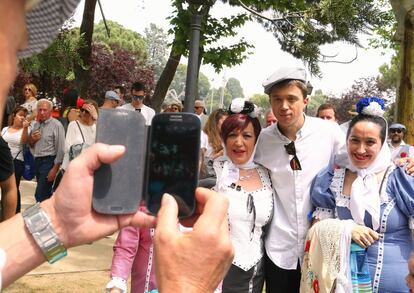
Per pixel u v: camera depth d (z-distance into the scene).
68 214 1.13
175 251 0.94
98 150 1.10
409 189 2.87
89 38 11.79
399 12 6.11
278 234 3.23
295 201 3.22
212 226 0.95
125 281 2.74
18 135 7.38
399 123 6.14
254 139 3.27
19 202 7.36
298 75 3.17
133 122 1.16
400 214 2.89
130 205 1.14
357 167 3.00
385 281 2.83
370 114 2.98
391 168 2.97
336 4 5.87
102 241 6.54
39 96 14.74
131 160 1.15
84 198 1.12
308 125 3.28
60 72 6.75
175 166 1.14
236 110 3.27
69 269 5.32
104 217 1.15
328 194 3.10
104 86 23.39
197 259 0.93
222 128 3.31
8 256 1.10
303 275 2.99
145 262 2.84
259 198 3.20
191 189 1.12
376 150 2.94
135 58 28.42
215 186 3.21
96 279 5.06
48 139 7.28
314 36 6.36
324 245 2.87
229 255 0.96
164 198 1.04
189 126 1.16
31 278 4.93
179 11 9.58
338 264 2.82
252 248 3.15
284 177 3.24
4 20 0.72
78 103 8.63
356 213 2.91
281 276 3.23
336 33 6.11
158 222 0.99
